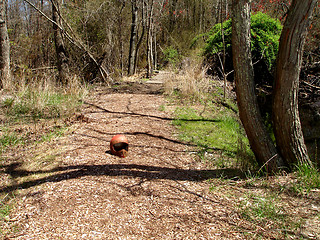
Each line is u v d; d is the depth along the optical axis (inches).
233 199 129.1
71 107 289.7
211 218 114.0
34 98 291.7
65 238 101.2
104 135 219.8
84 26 545.0
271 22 438.0
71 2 557.3
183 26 837.8
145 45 807.7
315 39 419.5
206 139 221.5
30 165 165.2
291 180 141.1
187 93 356.8
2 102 289.3
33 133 218.4
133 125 246.7
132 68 609.6
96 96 357.7
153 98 350.6
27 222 111.3
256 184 143.2
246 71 150.3
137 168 164.1
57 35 412.5
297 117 146.9
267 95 357.4
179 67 508.7
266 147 154.2
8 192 135.7
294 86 141.3
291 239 98.3
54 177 150.3
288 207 118.9
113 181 146.6
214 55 465.1
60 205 123.4
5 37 374.9
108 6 588.7
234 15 146.8
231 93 386.3
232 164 175.2
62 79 412.8
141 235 103.7
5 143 196.1
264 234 102.3
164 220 113.0
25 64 488.4
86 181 145.7
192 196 132.9
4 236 102.3
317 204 118.8
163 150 195.5
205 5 840.3
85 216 115.3
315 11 406.3
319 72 380.2
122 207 122.6
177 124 253.3
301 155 150.6
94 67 493.0
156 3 856.9
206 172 163.3
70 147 192.2
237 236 101.7
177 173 160.2
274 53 417.4
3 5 372.2
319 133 225.0
